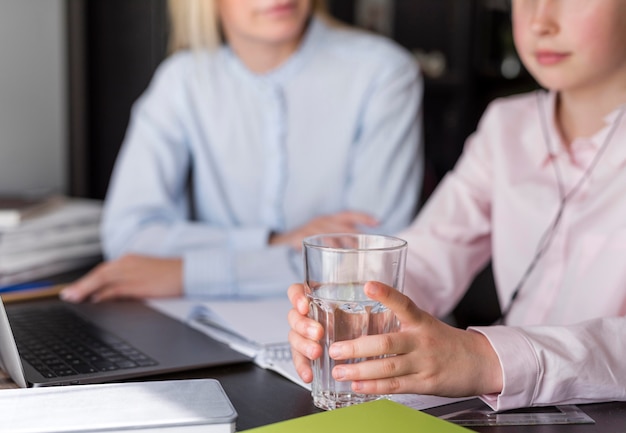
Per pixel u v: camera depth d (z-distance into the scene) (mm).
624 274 1125
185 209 1804
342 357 758
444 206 1355
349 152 1726
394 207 1677
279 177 1720
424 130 2877
